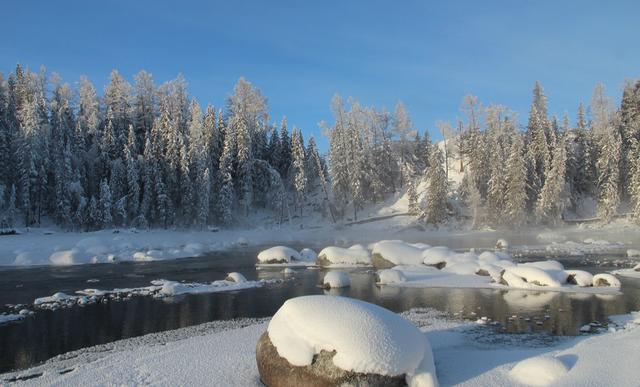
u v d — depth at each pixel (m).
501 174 61.31
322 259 30.88
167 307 18.08
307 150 75.75
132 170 57.53
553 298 18.55
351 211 70.25
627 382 8.92
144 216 56.94
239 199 66.12
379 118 76.38
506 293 19.77
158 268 30.33
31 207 52.91
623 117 72.50
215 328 14.90
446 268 26.02
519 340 12.80
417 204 65.62
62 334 14.36
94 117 64.50
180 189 60.84
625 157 65.31
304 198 70.19
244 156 66.00
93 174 59.41
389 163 75.19
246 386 9.40
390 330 9.04
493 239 51.41
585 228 60.72
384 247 29.75
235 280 23.72
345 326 8.91
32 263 32.78
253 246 48.12
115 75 70.88
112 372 10.49
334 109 71.75
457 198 69.00
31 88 68.00
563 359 10.23
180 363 10.97
